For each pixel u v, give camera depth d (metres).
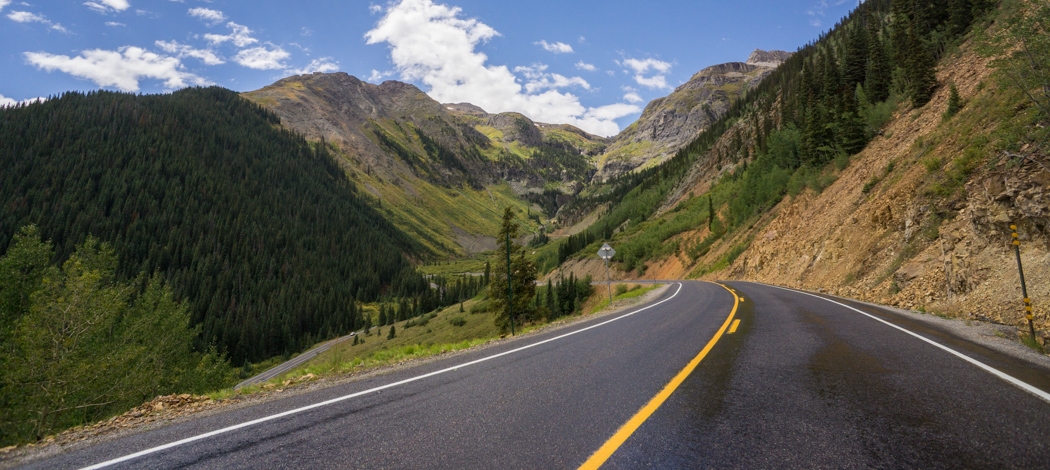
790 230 34.53
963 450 2.82
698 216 79.94
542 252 171.25
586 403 4.23
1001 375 4.66
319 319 121.19
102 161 193.75
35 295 16.30
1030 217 10.46
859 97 60.00
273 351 103.75
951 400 3.86
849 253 19.86
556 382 5.21
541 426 3.62
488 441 3.35
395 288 164.38
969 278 11.21
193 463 3.29
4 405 10.88
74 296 16.77
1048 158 10.61
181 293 119.75
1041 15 11.68
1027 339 6.73
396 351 10.14
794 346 6.89
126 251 139.50
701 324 10.16
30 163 179.62
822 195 34.34
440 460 3.04
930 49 50.88
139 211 168.62
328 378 7.09
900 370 5.05
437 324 84.94
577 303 57.62
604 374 5.51
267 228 184.38
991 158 12.77
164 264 142.38
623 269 85.12
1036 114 11.30
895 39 61.16
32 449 4.06
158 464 3.34
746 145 110.12
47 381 12.85
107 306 18.02
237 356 95.38
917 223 15.44
